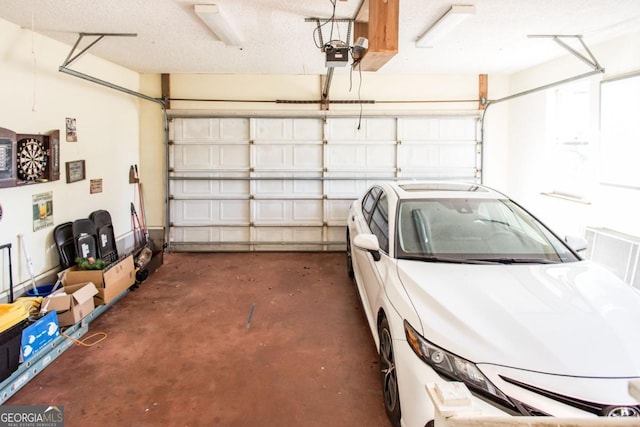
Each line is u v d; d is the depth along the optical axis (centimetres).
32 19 351
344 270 540
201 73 606
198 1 316
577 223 481
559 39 418
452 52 481
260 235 637
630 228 401
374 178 632
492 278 238
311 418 240
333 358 309
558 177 537
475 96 631
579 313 199
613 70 421
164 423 234
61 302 316
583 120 490
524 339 181
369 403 254
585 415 158
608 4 327
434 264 260
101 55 489
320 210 636
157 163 627
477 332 187
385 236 302
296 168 629
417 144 630
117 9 333
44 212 398
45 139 394
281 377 283
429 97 629
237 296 441
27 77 375
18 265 364
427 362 190
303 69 569
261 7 327
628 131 401
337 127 624
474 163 636
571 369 166
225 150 623
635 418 74
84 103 469
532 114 573
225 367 296
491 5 328
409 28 386
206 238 636
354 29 356
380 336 263
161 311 399
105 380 277
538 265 259
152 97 609
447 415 99
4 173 342
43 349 292
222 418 239
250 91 616
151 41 425
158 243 639
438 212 310
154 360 305
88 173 479
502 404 167
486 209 315
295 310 402
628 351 174
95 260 420
